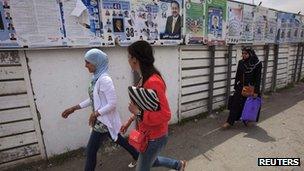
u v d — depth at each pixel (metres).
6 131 3.24
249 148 4.04
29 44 3.09
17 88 3.21
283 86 9.23
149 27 4.22
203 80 5.68
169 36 4.58
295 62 9.67
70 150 3.82
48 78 3.42
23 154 3.41
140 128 2.22
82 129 3.89
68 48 3.50
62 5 3.24
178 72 5.06
